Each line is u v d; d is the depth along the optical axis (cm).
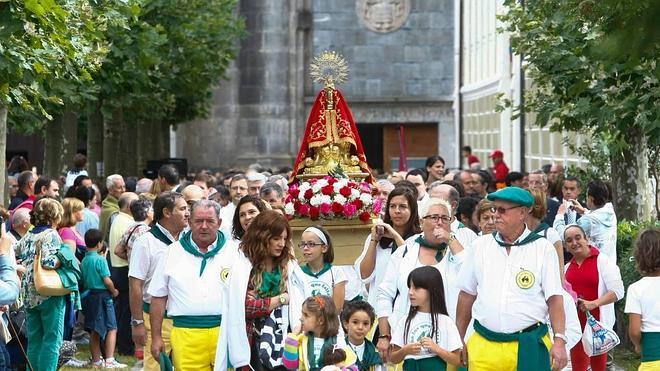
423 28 6162
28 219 1903
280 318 1329
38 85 1955
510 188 1245
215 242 1412
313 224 2062
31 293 1794
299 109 6169
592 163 2848
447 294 1375
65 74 2159
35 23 1758
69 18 1895
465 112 5856
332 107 2198
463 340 1277
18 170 3353
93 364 2097
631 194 2306
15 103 2008
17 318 1775
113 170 3538
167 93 3916
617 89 2045
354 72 6178
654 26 777
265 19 6106
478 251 1248
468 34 5788
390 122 6203
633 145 2291
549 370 1235
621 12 792
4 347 1554
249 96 6150
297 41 6156
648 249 1314
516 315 1228
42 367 1800
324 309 1282
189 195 1873
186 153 6216
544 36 2195
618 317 2153
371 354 1362
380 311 1407
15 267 1405
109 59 2745
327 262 1488
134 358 2209
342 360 1280
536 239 1240
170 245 1420
